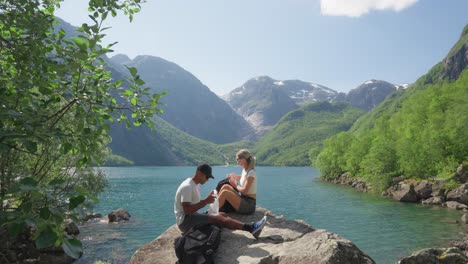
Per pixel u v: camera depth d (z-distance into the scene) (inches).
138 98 239.6
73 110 236.7
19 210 121.3
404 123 3373.5
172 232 315.9
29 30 194.9
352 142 3909.9
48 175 483.2
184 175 5821.9
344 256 241.9
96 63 219.9
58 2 251.9
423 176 2372.0
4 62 213.9
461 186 1856.5
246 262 247.8
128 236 1083.3
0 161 318.3
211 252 250.2
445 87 3469.5
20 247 660.7
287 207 1850.4
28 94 189.2
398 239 1031.6
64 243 116.2
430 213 1524.4
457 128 2249.0
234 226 276.2
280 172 7381.9
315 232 280.2
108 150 701.3
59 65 193.3
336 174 4052.7
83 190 139.1
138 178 4864.7
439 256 623.2
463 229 1144.8
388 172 2519.7
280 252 253.3
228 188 338.0
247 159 339.6
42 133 165.5
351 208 1758.1
